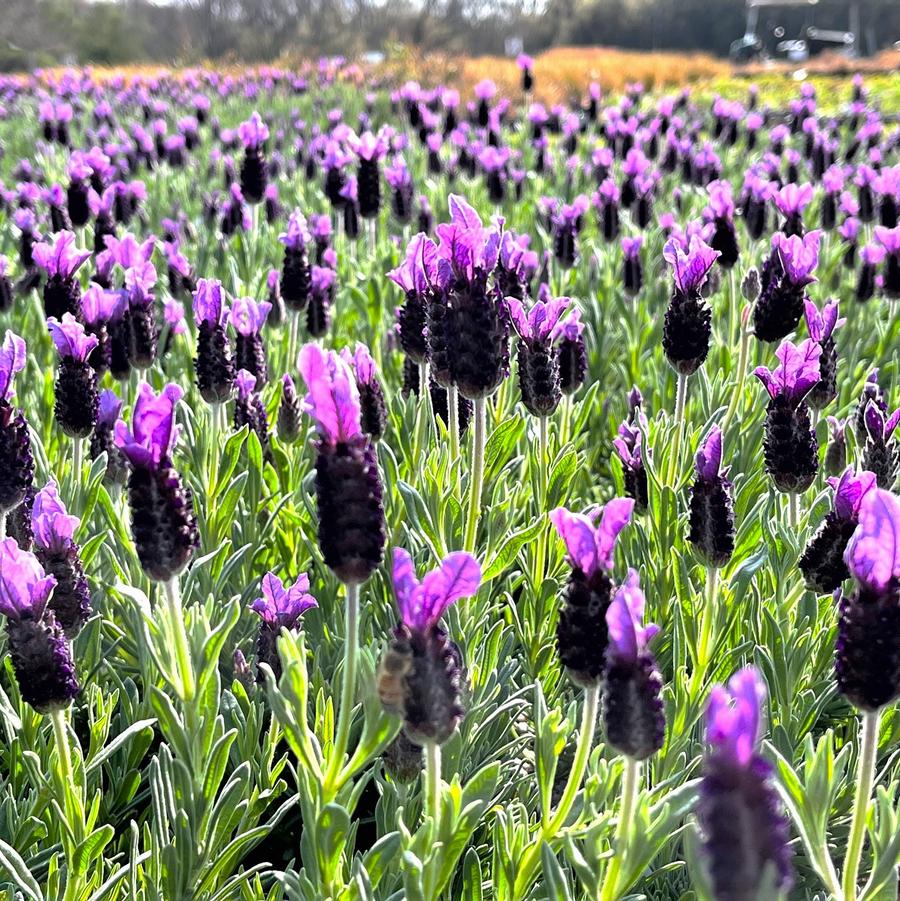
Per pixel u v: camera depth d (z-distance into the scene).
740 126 2.45
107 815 0.50
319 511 0.40
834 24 10.57
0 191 1.33
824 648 0.54
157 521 0.42
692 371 0.57
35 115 2.83
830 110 3.32
